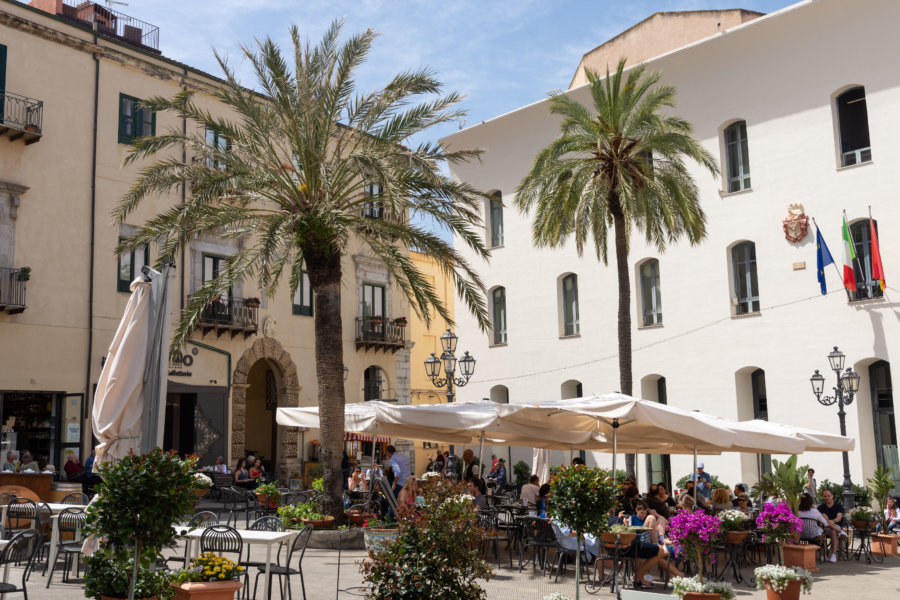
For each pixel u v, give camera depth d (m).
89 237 25.56
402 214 18.73
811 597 12.74
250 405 34.19
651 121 22.34
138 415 9.94
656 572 15.10
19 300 23.58
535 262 37.34
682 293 32.00
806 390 28.34
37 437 23.98
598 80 23.17
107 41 26.67
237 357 29.25
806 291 28.73
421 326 42.84
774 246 29.67
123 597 8.09
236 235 19.81
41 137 24.61
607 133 22.67
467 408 16.67
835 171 28.42
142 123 27.36
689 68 32.22
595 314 34.91
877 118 27.62
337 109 18.55
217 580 8.55
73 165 25.41
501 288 39.19
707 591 9.94
